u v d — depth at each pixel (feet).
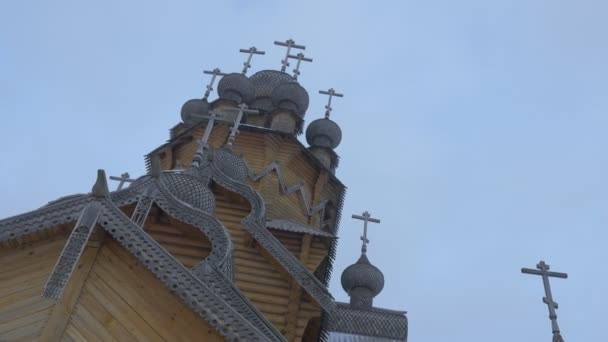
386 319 86.38
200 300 28.40
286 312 55.26
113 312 28.73
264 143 85.97
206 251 41.19
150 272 29.58
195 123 92.58
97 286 29.22
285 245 66.18
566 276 55.31
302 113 104.68
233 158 65.00
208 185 57.82
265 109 105.81
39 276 29.35
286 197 82.33
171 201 40.57
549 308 52.42
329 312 55.16
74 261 27.37
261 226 58.23
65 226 30.22
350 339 81.82
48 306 28.35
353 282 99.40
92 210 29.37
